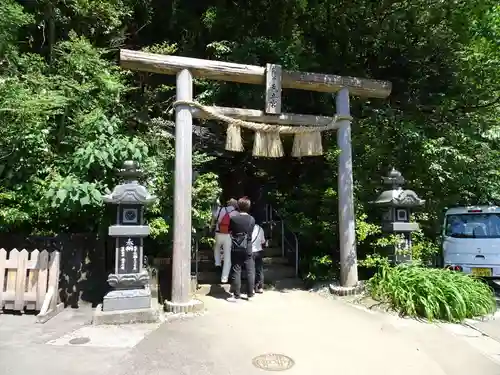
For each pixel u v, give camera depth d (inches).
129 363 135.6
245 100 294.4
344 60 346.3
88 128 223.0
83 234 219.8
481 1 313.6
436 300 201.5
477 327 192.1
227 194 404.5
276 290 255.4
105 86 243.0
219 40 342.3
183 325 178.1
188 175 213.5
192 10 356.8
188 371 132.0
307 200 282.5
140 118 277.7
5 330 167.6
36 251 194.4
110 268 227.0
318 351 153.5
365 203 275.6
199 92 326.3
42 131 212.8
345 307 215.2
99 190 211.0
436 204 318.0
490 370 143.3
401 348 159.2
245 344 157.6
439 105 348.8
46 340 156.2
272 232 358.0
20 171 214.4
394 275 221.1
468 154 321.4
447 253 296.0
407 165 309.0
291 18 330.3
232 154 362.3
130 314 180.2
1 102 200.5
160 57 216.8
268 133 237.6
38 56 245.8
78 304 211.3
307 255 290.2
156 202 225.5
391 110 326.0
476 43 350.9
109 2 277.9
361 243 269.1
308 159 316.8
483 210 291.7
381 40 334.6
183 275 205.2
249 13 335.0
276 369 136.3
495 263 271.7
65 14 275.6
